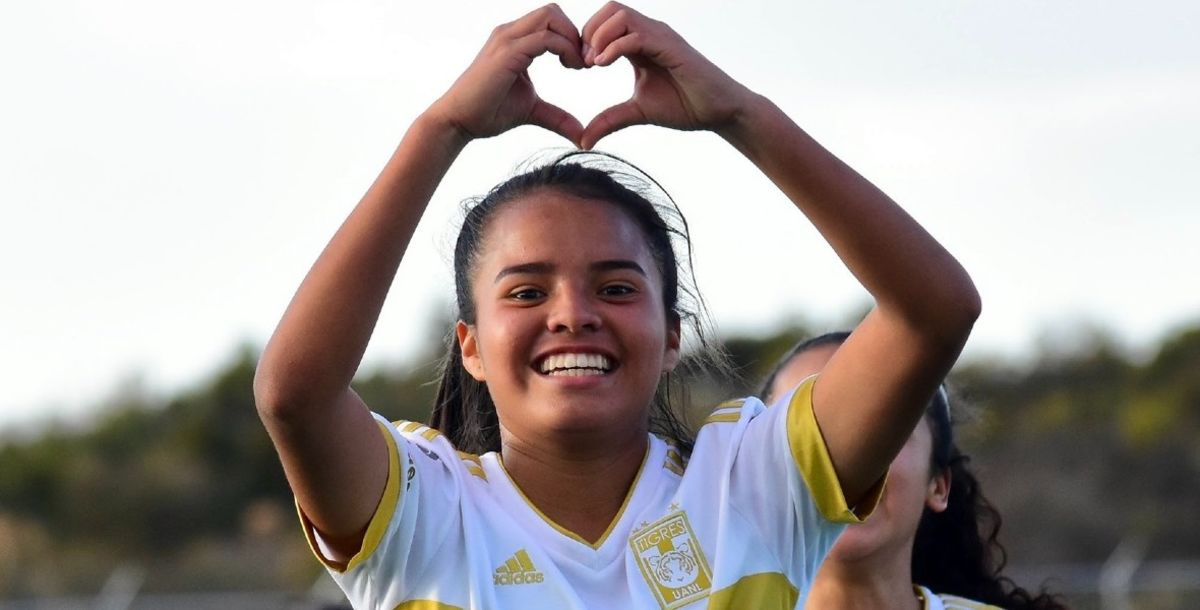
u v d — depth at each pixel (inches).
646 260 173.6
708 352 201.9
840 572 225.1
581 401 166.1
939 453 241.1
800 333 1016.9
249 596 745.0
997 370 1256.8
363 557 162.9
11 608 802.2
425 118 160.2
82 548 1143.6
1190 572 592.4
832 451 168.4
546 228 170.4
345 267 156.3
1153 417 1128.8
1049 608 270.7
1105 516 1045.2
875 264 159.9
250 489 1206.3
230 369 1301.7
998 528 272.2
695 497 172.7
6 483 1181.7
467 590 165.2
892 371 163.8
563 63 160.6
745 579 168.2
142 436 1262.3
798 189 160.1
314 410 155.0
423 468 169.8
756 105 159.5
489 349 171.3
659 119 161.0
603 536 170.1
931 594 233.1
